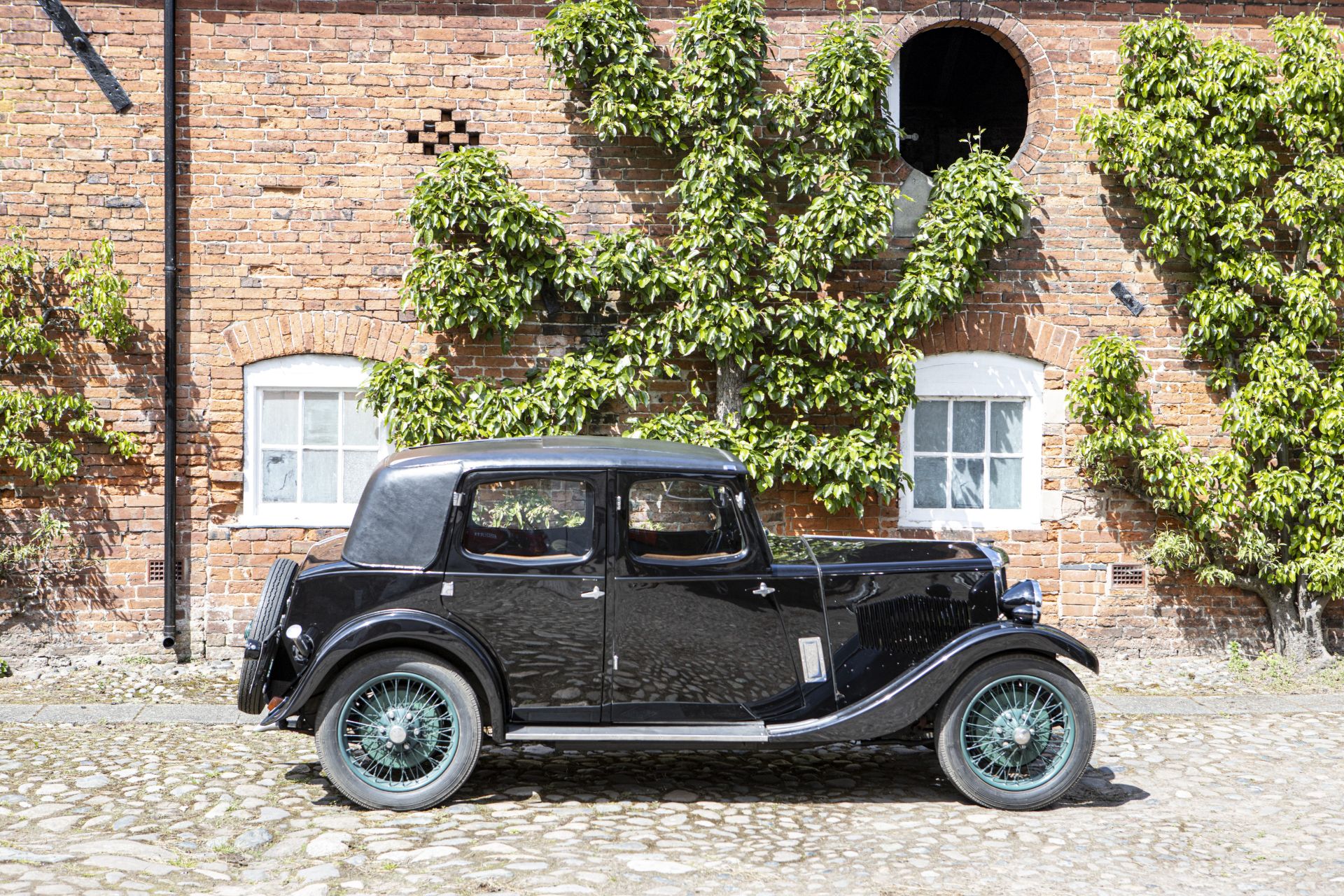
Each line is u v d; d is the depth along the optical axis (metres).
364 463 8.27
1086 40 8.42
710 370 8.34
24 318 7.72
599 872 4.15
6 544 7.84
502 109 8.20
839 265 8.32
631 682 4.98
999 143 14.08
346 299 8.11
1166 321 8.48
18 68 7.79
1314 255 8.22
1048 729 5.14
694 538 5.06
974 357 8.45
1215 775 5.68
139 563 7.97
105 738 6.07
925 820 4.92
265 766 5.54
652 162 8.29
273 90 8.03
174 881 3.96
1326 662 8.21
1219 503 8.16
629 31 8.02
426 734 4.93
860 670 5.16
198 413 8.00
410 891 3.92
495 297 7.91
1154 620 8.49
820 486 8.12
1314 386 8.07
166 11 7.78
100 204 7.88
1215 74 8.17
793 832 4.73
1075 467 8.48
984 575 5.37
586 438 5.62
